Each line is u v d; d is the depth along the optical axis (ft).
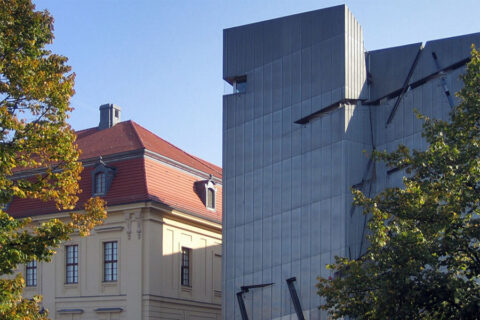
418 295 59.41
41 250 66.49
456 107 68.64
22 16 69.56
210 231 143.74
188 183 141.79
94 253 129.70
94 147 141.90
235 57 117.39
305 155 107.86
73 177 70.64
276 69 113.09
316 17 109.91
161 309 126.52
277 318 106.22
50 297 132.67
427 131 69.05
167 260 129.70
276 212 109.40
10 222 64.03
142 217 126.21
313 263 103.91
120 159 133.39
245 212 112.47
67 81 68.90
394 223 63.46
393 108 107.24
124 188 129.29
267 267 108.68
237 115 115.75
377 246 61.93
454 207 61.72
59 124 68.39
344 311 65.62
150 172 131.23
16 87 67.15
